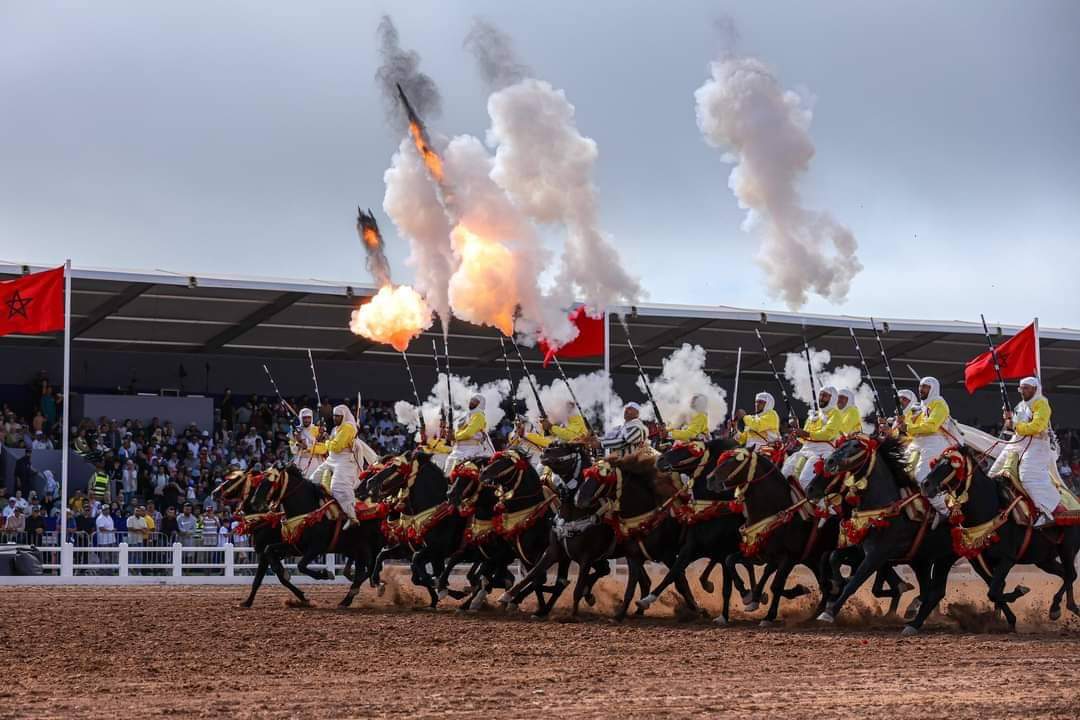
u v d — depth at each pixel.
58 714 13.87
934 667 17.12
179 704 14.45
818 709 13.84
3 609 26.80
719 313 41.81
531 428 29.72
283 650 19.45
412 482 26.23
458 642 20.25
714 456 23.14
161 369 47.03
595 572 25.70
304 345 46.47
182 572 38.47
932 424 22.55
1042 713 13.56
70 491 41.78
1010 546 21.97
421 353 46.84
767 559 22.80
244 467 43.34
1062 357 48.66
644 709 13.88
